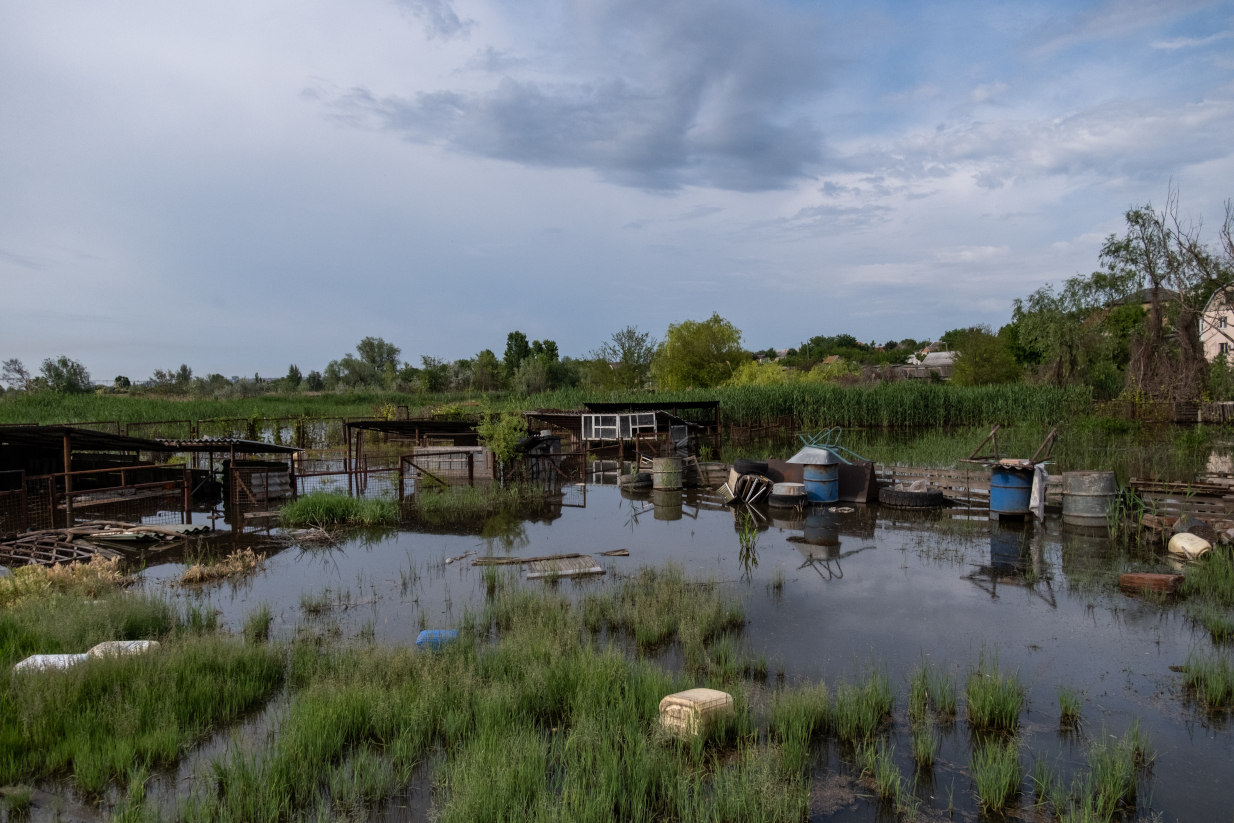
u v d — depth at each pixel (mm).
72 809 4938
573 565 11234
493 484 20828
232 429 35781
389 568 11586
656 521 15492
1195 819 4711
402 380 70188
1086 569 10609
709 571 11047
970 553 11820
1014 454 23031
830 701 6473
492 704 6098
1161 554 11336
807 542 13023
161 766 5539
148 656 7227
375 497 18219
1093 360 45531
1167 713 6180
